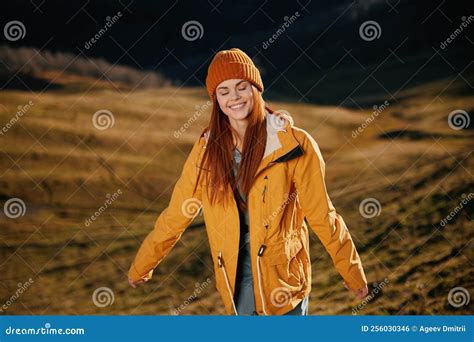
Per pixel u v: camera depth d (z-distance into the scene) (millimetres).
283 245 2492
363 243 5809
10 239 6203
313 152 2510
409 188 6617
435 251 5621
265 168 2479
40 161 7195
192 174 2617
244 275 2533
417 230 5941
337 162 7133
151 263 2779
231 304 2518
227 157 2529
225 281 2518
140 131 7531
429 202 6352
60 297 5398
